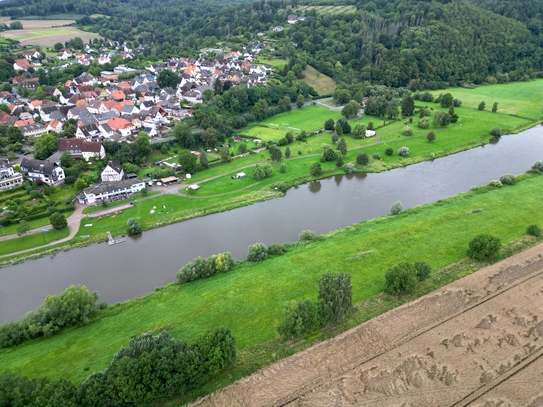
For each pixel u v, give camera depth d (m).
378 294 84.25
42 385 58.97
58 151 157.25
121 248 109.25
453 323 75.00
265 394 62.75
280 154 158.50
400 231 107.62
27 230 111.38
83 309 79.88
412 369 65.69
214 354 63.75
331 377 65.19
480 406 59.19
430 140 179.62
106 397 58.19
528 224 108.69
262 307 82.06
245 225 119.31
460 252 97.06
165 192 138.00
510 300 80.06
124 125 181.88
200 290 88.31
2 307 89.06
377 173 154.00
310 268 93.94
